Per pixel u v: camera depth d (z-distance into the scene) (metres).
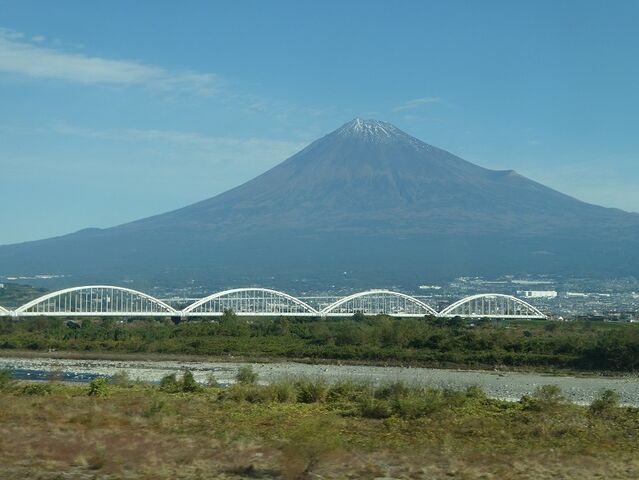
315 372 91.75
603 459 29.98
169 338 128.12
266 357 111.88
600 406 46.69
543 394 51.97
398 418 41.06
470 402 49.34
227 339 124.44
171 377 62.06
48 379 77.38
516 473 26.77
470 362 101.56
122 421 36.12
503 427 38.38
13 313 159.88
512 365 99.75
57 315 162.50
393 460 28.52
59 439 30.14
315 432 27.52
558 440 34.72
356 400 49.28
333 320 168.00
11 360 108.81
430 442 32.88
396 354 107.06
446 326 141.88
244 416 40.62
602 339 102.88
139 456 27.42
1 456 26.75
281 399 49.25
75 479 23.78
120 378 64.75
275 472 25.83
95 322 162.25
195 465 26.62
